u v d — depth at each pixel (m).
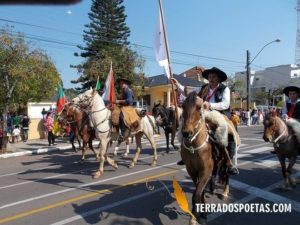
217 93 7.13
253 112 43.19
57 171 12.12
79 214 6.98
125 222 6.47
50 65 18.72
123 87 11.98
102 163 10.80
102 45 40.16
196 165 6.06
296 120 8.70
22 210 7.38
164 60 7.77
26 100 23.94
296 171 11.27
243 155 14.72
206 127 6.16
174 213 6.96
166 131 15.77
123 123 11.29
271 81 75.88
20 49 17.00
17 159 16.30
